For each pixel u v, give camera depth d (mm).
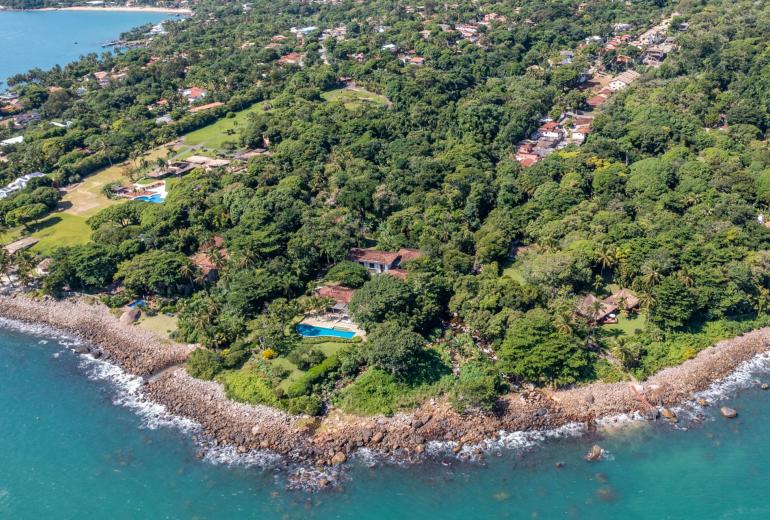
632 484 100375
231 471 105125
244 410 116125
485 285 137750
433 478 102438
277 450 108250
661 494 98375
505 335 125125
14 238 184000
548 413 113312
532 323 121062
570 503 97312
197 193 186750
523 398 116188
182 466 106625
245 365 126125
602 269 147000
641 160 190000
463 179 184375
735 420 112500
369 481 102188
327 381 119500
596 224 156625
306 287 150000
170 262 150625
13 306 156000
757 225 152500
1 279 165625
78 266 154875
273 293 142750
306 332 133750
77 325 147000
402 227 169125
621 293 139750
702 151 195125
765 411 114375
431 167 192875
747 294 136625
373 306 129125
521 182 183625
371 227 176250
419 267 147375
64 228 186500
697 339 130125
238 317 138125
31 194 197250
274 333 128625
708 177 174125
